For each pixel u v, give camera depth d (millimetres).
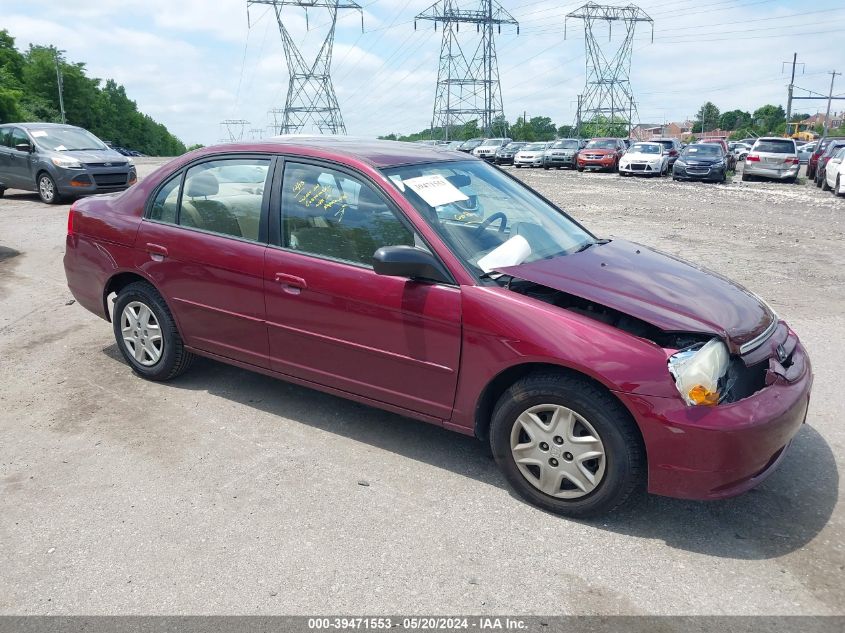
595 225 12711
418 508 3422
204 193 4445
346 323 3803
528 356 3244
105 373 5098
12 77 84062
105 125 105312
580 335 3160
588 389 3154
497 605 2758
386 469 3793
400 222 3693
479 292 3404
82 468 3770
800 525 3314
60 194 14500
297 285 3930
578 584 2887
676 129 157750
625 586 2875
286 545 3119
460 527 3271
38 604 2758
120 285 5012
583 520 3338
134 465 3803
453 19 70312
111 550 3086
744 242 10820
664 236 11383
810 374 3525
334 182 3953
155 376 4863
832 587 2873
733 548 3135
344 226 3867
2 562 3006
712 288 3668
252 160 4281
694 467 3010
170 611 2719
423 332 3551
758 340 3299
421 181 3934
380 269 3393
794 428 3234
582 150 32594
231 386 4871
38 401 4613
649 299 3320
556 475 3316
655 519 3361
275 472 3744
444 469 3803
